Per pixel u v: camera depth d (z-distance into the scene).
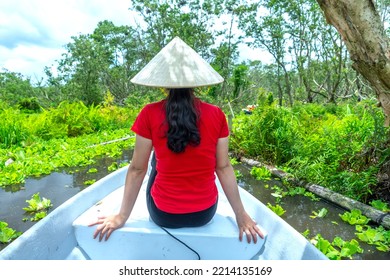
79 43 36.47
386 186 4.38
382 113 4.89
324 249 3.06
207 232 2.18
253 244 2.21
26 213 4.23
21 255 1.94
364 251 3.21
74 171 6.28
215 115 1.99
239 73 13.12
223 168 2.17
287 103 33.53
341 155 4.86
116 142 9.01
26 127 9.52
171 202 2.07
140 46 40.88
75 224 2.31
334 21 4.00
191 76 1.89
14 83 47.50
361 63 4.02
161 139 1.95
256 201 2.73
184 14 30.59
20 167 6.23
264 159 6.51
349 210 4.21
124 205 2.19
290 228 2.26
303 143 5.88
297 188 4.93
